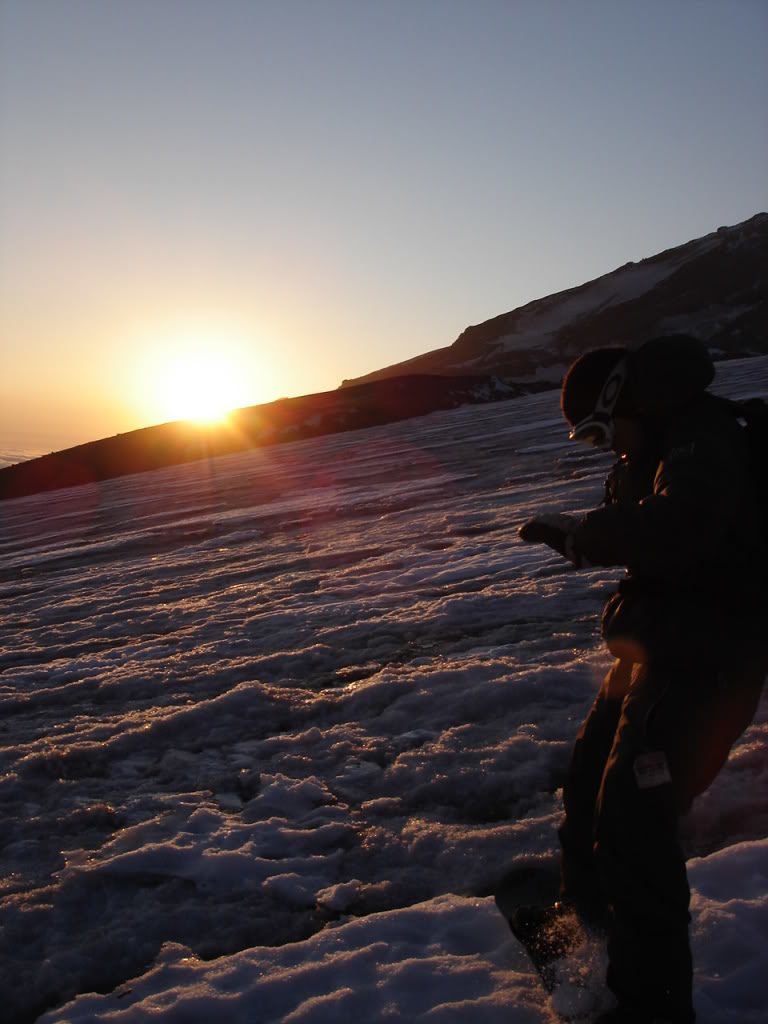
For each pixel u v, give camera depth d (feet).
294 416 210.38
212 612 28.50
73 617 32.50
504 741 13.56
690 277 581.53
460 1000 7.77
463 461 79.10
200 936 9.53
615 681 8.04
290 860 10.89
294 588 30.30
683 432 7.12
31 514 117.29
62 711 18.54
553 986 7.50
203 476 128.47
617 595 7.79
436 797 12.23
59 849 11.81
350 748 14.26
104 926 9.83
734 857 9.22
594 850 7.07
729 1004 7.41
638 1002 6.55
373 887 10.13
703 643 7.04
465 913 9.09
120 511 93.09
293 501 68.59
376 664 19.19
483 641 19.83
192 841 11.55
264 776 13.44
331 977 8.30
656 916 6.59
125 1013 8.06
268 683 18.69
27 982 8.98
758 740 12.43
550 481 50.88
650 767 6.73
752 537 7.07
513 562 28.14
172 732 15.96
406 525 42.16
